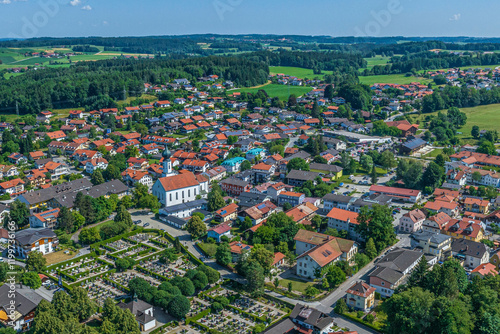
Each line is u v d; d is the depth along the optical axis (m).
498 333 147.75
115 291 192.88
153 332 164.12
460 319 149.00
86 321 171.62
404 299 158.25
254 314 176.88
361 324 169.12
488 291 165.50
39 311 162.50
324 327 159.62
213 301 185.38
